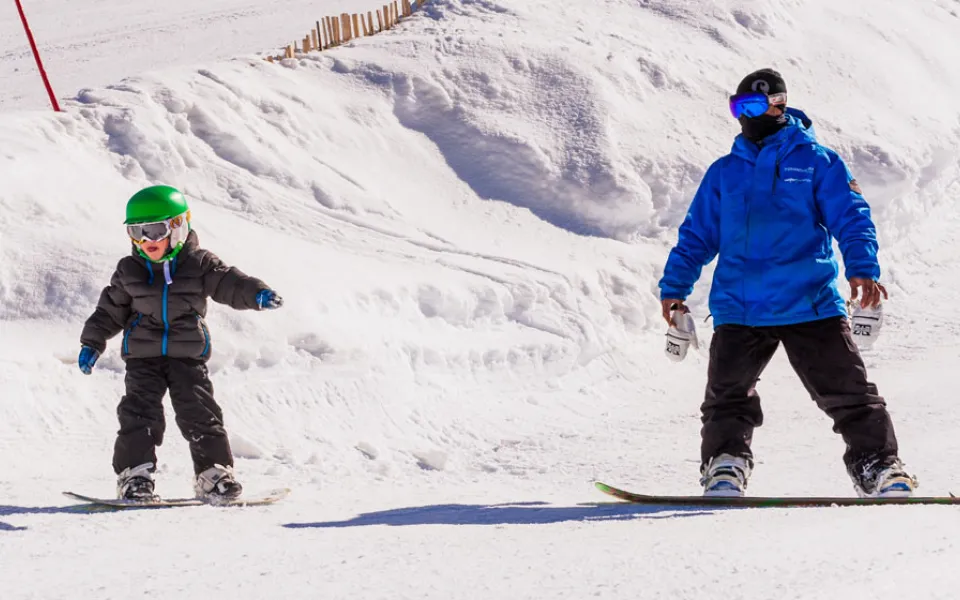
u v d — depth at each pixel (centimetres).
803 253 998
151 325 1084
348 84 2602
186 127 2216
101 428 1470
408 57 2694
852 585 570
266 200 2120
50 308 1602
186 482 1295
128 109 2158
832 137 2783
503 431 1741
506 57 2709
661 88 2767
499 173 2441
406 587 638
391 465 1509
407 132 2520
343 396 1650
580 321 2045
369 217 2184
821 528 729
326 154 2348
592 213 2388
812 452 1424
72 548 836
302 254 1912
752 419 1007
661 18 3131
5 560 789
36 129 2014
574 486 1349
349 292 1816
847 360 974
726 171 1033
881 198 2722
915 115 3045
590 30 2947
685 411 1873
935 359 2016
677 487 1320
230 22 5169
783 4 3319
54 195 1827
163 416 1092
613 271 2236
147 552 812
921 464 1222
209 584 679
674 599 574
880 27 3450
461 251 2144
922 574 586
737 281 1010
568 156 2458
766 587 582
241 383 1583
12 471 1306
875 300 966
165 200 1055
